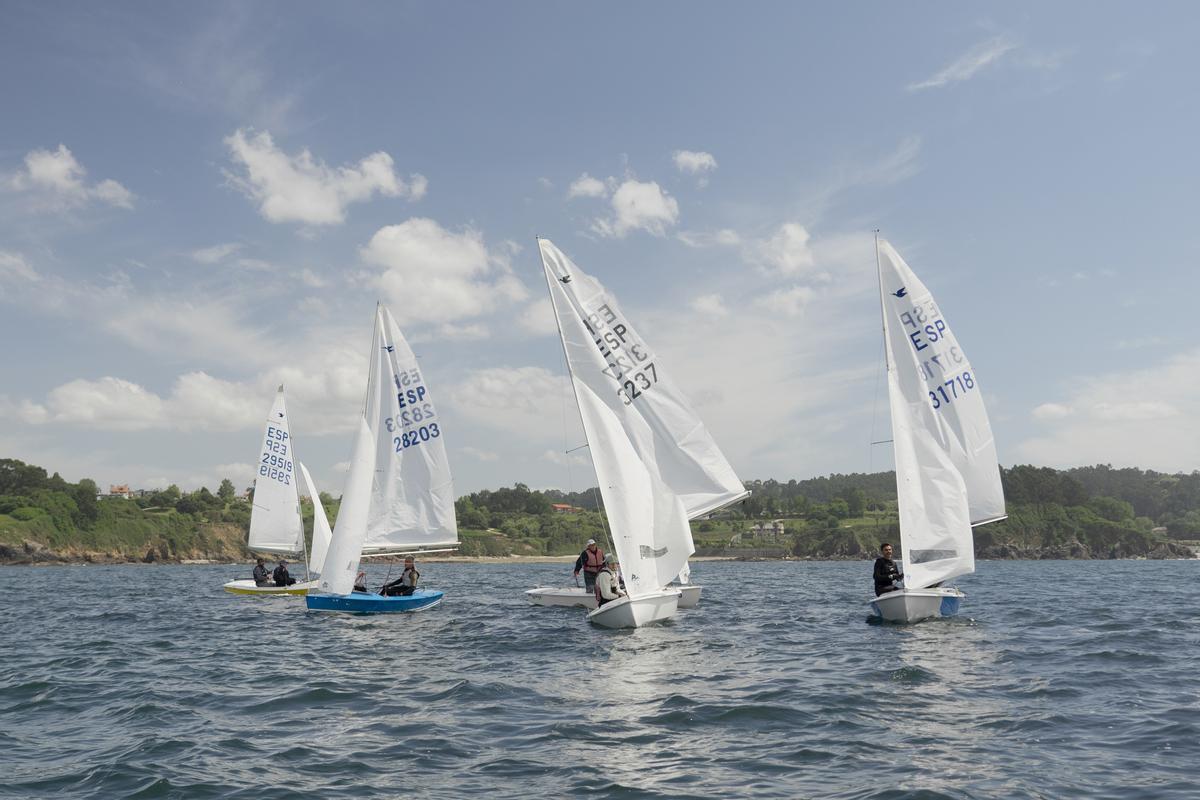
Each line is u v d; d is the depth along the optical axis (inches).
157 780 372.2
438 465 1296.8
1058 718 473.1
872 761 393.4
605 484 879.7
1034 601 1323.8
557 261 975.6
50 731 475.8
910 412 876.6
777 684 579.8
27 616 1249.4
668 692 557.3
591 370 930.7
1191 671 622.2
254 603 1391.5
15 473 6973.4
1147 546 6717.5
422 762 399.2
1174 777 362.0
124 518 6658.5
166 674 662.5
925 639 802.2
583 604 1164.5
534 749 420.5
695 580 2434.8
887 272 897.5
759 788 355.9
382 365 1288.1
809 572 3484.3
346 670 663.8
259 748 427.5
